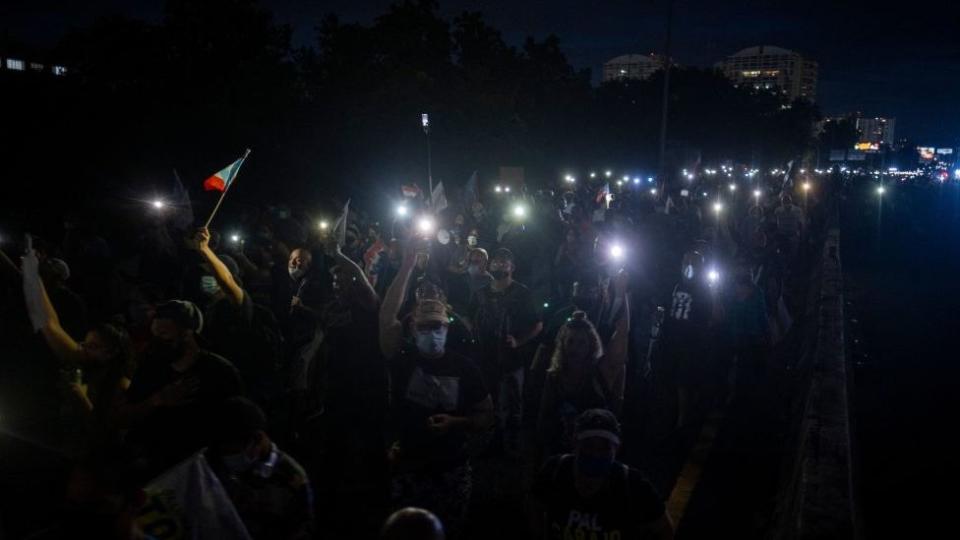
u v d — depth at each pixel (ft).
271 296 30.55
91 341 16.21
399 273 17.43
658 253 50.47
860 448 26.73
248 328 20.95
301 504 12.69
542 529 13.08
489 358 25.21
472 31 109.60
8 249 40.78
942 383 35.40
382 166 90.89
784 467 23.12
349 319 19.98
